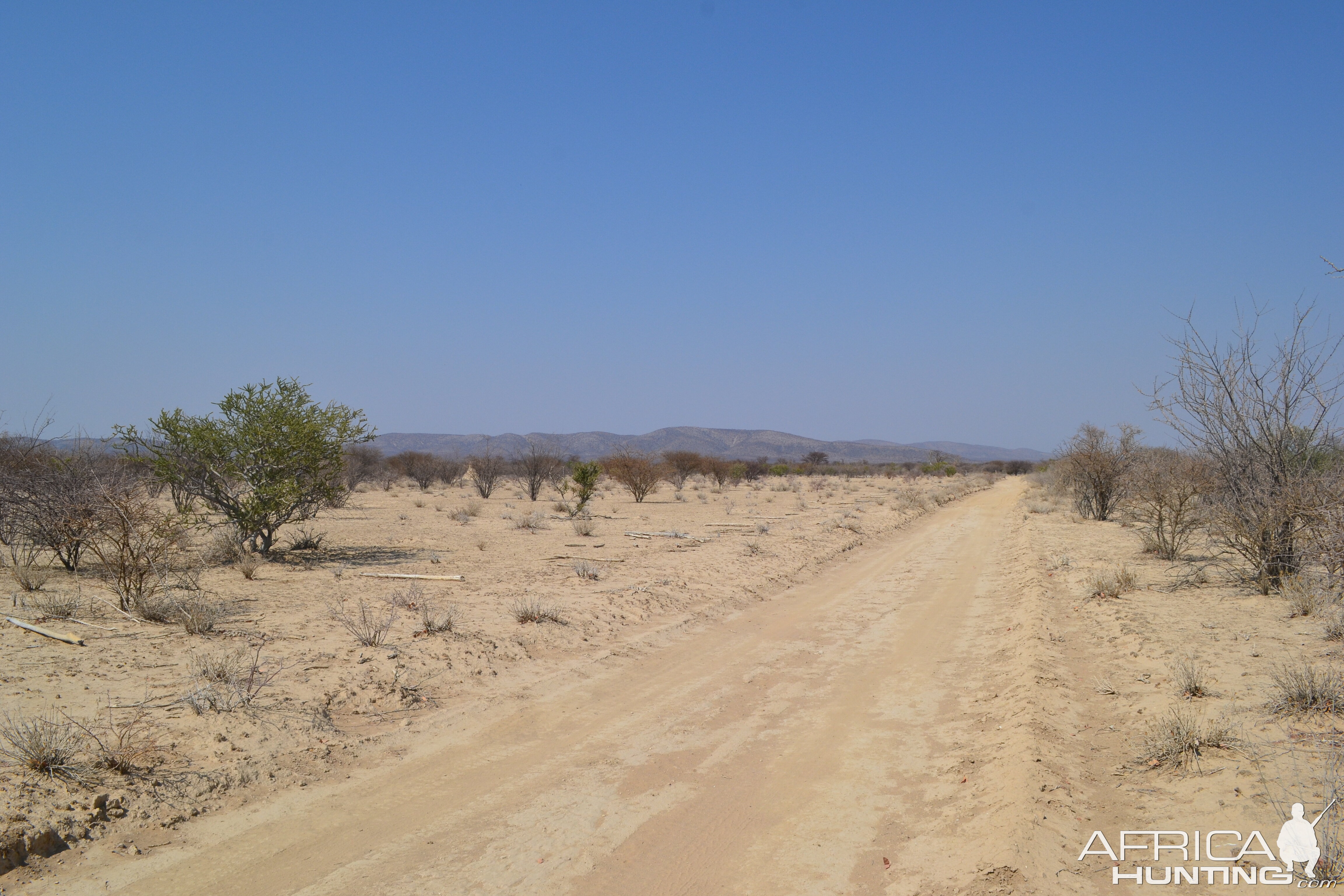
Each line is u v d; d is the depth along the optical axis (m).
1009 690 8.20
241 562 16.27
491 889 4.68
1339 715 6.24
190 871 4.78
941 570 17.55
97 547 11.80
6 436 14.25
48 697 6.86
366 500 41.28
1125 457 27.56
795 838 5.32
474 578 15.35
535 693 8.42
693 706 8.16
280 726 6.75
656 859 5.04
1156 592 12.84
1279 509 11.54
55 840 4.75
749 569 16.72
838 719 7.75
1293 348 11.85
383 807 5.74
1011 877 4.45
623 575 15.80
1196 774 5.71
